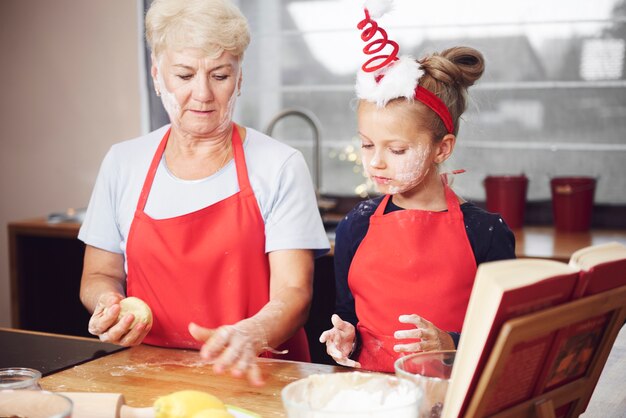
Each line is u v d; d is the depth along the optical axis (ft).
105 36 11.73
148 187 5.72
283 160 5.63
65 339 5.13
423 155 5.09
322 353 9.75
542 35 10.62
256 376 4.12
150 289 5.71
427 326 4.20
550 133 10.78
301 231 5.49
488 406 2.89
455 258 5.29
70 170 12.19
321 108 11.75
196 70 5.26
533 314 2.78
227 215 5.58
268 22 11.81
